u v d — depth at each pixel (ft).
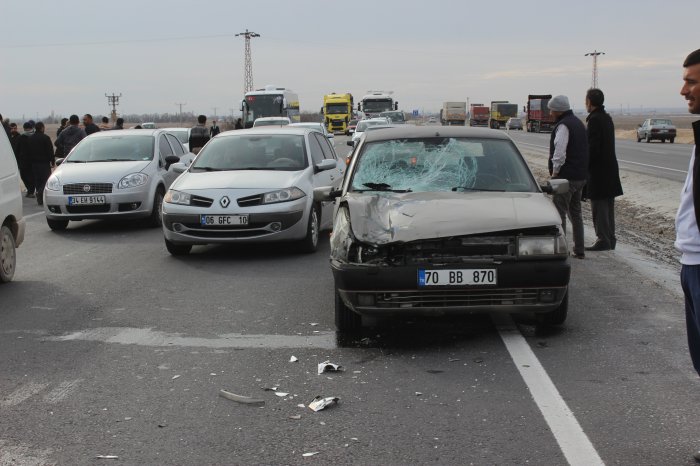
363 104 189.37
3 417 14.05
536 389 15.21
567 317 21.24
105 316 22.04
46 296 24.90
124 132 47.26
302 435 13.04
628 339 18.90
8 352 18.37
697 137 10.95
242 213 30.94
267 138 36.14
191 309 22.84
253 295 24.75
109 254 33.88
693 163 11.13
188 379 16.20
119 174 41.68
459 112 290.56
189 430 13.34
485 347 18.35
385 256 18.25
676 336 19.13
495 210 19.20
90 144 45.91
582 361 17.11
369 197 20.66
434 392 15.15
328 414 14.02
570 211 30.37
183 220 31.27
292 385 15.72
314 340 19.22
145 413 14.20
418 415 13.89
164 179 44.93
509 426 13.29
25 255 33.83
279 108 143.95
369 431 13.16
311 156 35.47
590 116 31.09
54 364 17.35
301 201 31.94
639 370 16.42
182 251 33.12
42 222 46.29
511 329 19.95
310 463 11.90
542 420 13.55
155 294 25.11
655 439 12.66
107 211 41.19
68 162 44.60
